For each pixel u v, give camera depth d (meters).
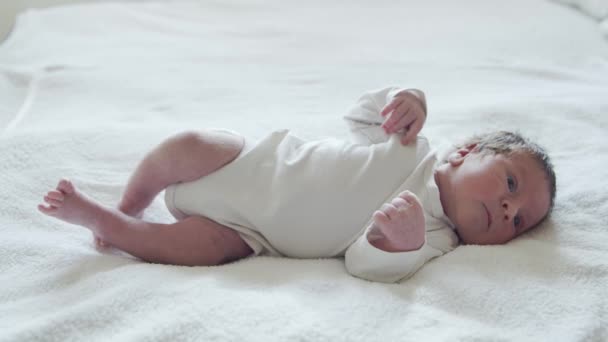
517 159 1.00
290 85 1.61
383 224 0.84
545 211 0.99
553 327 0.76
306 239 0.95
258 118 1.38
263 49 1.89
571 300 0.80
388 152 1.00
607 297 0.82
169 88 1.57
